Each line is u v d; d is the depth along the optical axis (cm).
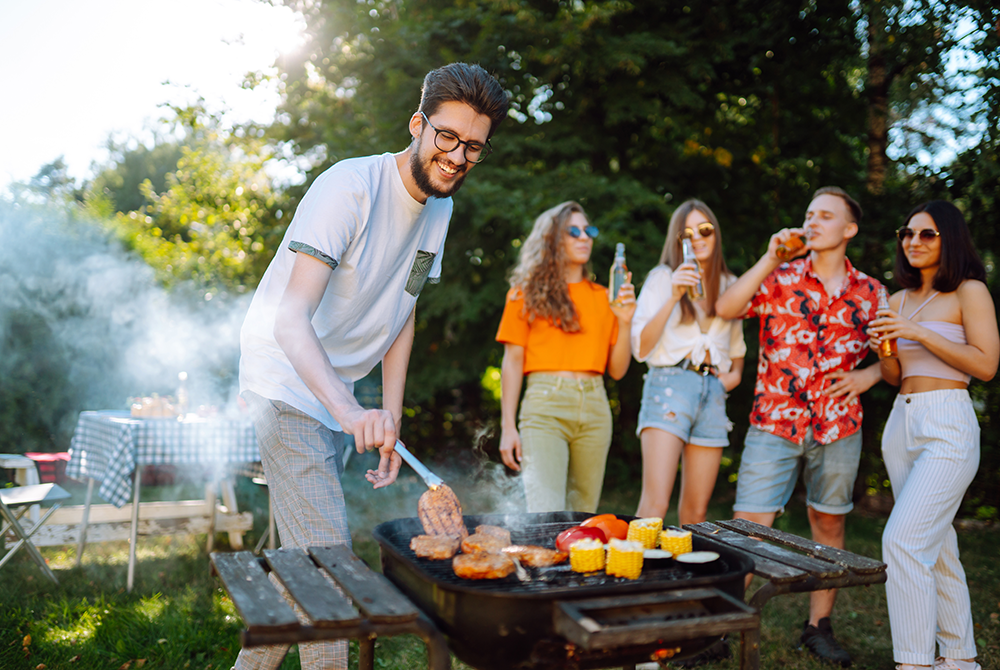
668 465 288
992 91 477
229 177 938
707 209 303
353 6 715
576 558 146
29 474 410
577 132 738
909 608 243
